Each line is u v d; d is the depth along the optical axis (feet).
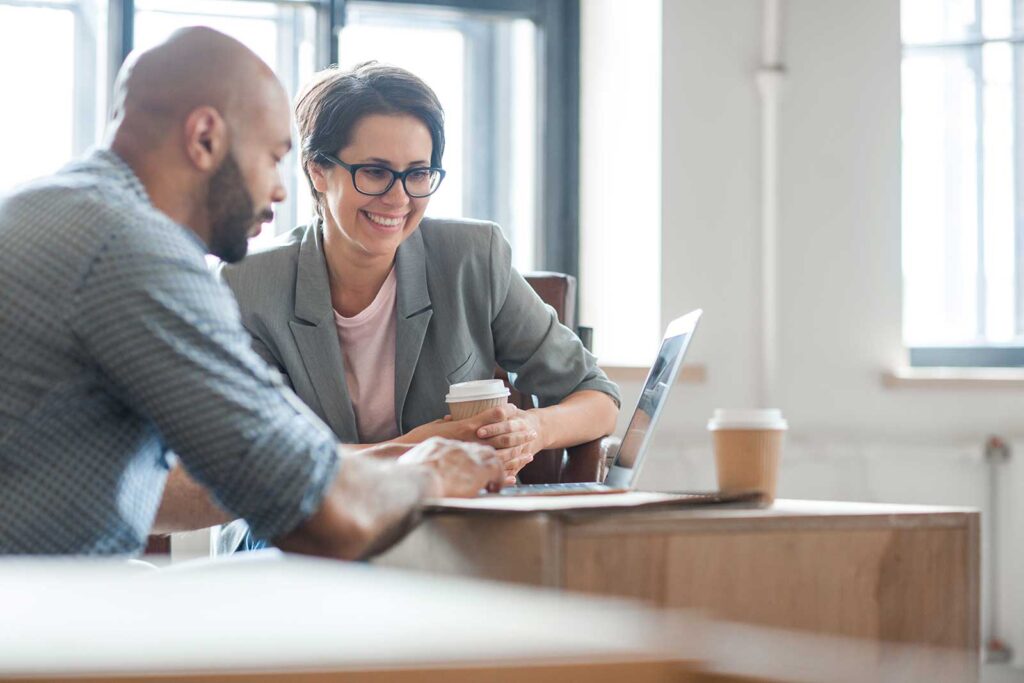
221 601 1.42
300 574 1.70
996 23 12.07
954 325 12.14
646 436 5.19
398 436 6.51
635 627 1.32
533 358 6.93
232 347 4.02
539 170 11.87
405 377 6.51
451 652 1.19
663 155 11.19
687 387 11.24
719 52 11.34
